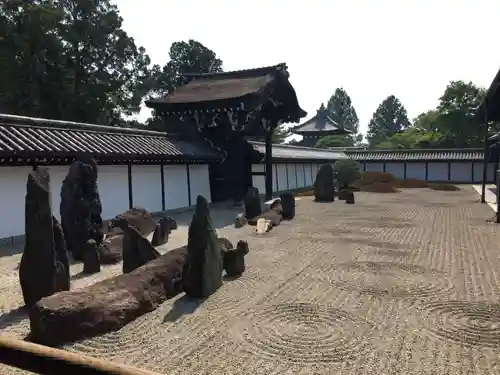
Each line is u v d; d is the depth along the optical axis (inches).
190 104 909.2
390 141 2642.7
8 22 1123.3
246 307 265.1
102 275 345.1
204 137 943.7
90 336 215.8
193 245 286.8
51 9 1169.4
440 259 389.4
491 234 515.8
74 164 414.3
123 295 246.2
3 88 1143.6
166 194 750.5
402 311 255.9
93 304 224.7
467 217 675.4
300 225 610.9
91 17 1328.7
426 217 682.2
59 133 561.3
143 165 688.4
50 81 1218.6
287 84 987.3
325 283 317.1
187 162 785.6
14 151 441.1
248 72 1043.9
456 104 2198.6
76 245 402.9
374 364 188.9
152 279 275.4
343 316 248.5
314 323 238.2
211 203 906.7
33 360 56.3
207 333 224.1
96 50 1343.5
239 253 344.5
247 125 952.3
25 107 1225.4
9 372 179.9
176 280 293.9
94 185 422.3
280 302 274.5
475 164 1604.3
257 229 550.9
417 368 184.9
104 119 1402.6
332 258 399.2
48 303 212.8
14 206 485.4
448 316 247.1
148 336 219.8
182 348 205.8
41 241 256.7
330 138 2689.5
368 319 243.4
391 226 592.4
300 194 1145.4
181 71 1999.3
